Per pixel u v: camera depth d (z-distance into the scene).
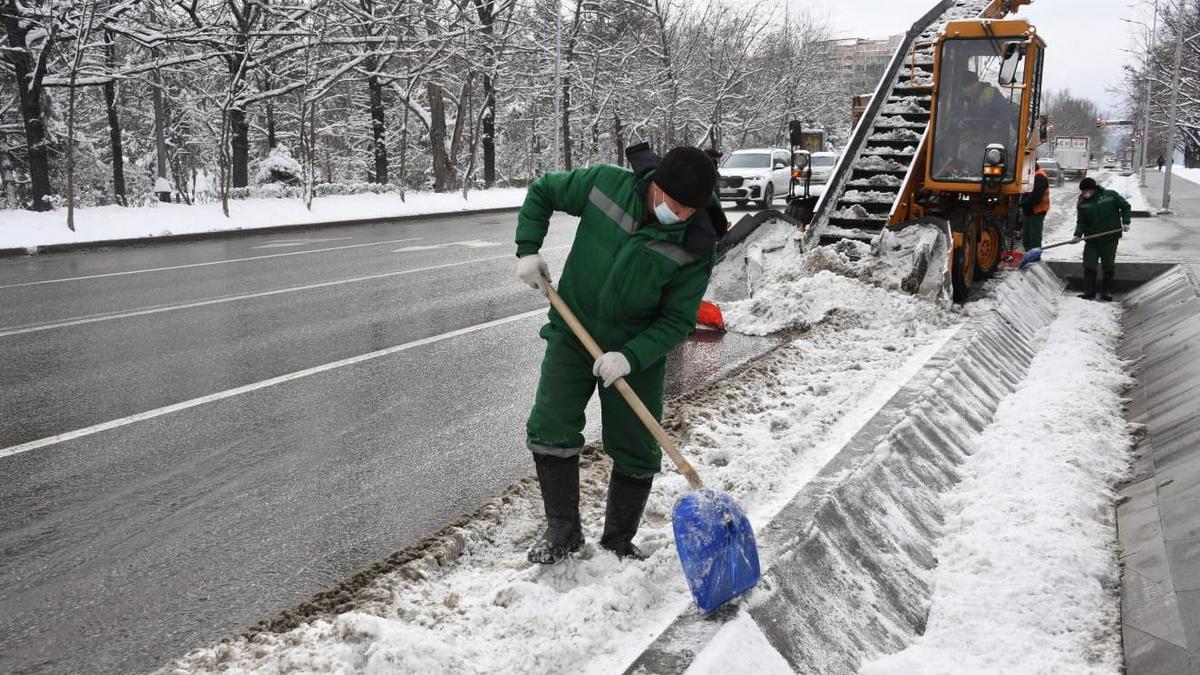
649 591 3.43
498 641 3.08
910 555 4.40
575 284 3.52
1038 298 12.00
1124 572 4.47
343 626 2.96
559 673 2.95
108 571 3.93
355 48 32.75
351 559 4.07
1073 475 5.41
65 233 17.61
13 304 10.46
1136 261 13.20
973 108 11.77
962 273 10.63
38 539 4.25
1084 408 6.86
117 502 4.70
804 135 12.75
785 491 4.52
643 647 3.09
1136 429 6.57
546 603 3.33
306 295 11.23
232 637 3.25
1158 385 7.36
